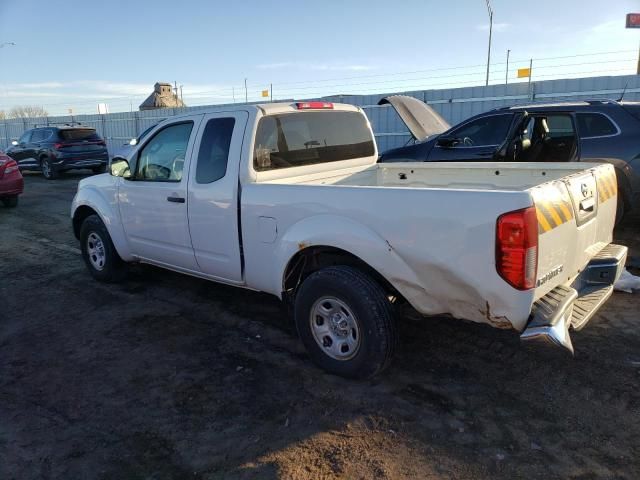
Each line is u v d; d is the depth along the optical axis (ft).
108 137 84.48
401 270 10.19
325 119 15.25
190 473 8.75
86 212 19.13
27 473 8.88
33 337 14.34
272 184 12.16
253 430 9.84
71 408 10.80
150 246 16.01
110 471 8.86
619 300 15.25
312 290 11.41
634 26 44.93
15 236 27.40
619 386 10.82
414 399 10.66
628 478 8.27
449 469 8.61
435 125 31.60
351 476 8.54
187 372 12.11
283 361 12.48
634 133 19.63
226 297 16.93
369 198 10.41
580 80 40.09
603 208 12.05
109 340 13.97
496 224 8.89
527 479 8.32
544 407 10.22
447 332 13.61
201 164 13.80
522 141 22.34
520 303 9.00
